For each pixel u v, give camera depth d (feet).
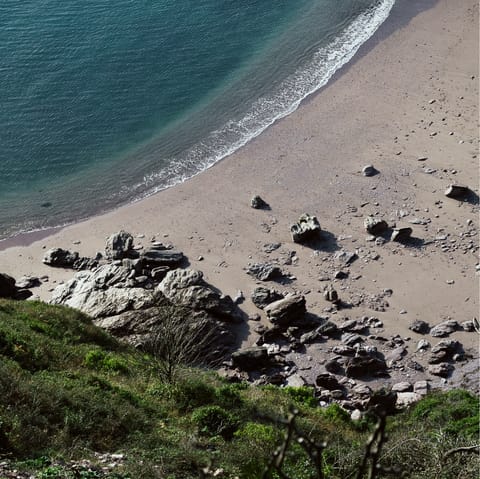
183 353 128.88
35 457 75.20
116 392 99.81
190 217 196.03
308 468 81.66
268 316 161.27
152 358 130.21
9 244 195.42
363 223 184.44
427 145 207.72
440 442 80.33
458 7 274.98
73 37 272.72
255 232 187.21
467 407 122.52
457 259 171.53
